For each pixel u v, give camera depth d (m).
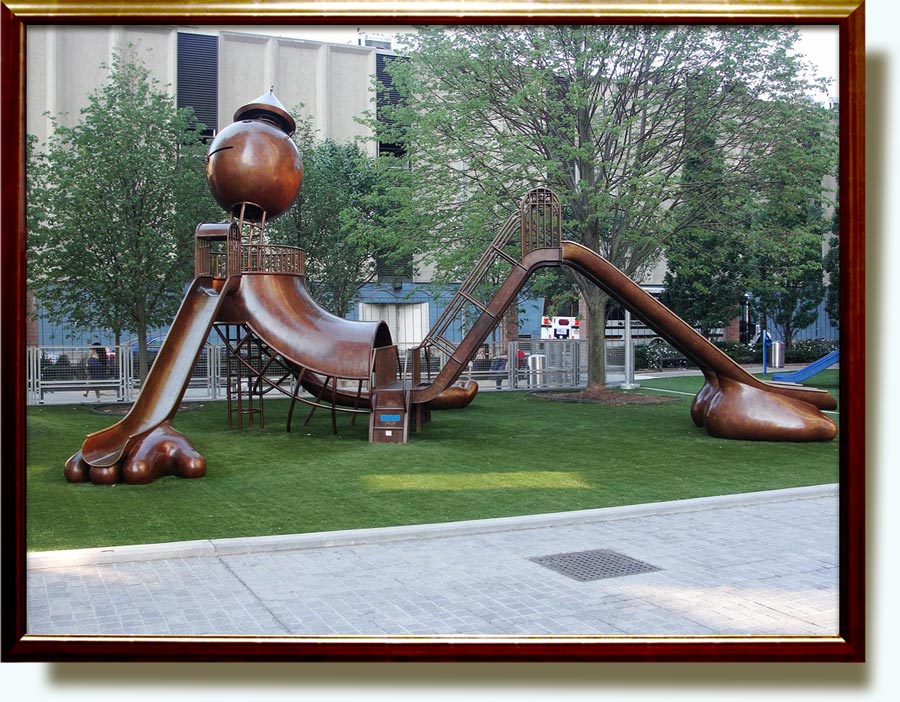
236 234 13.84
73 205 16.97
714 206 19.41
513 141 18.25
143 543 7.29
